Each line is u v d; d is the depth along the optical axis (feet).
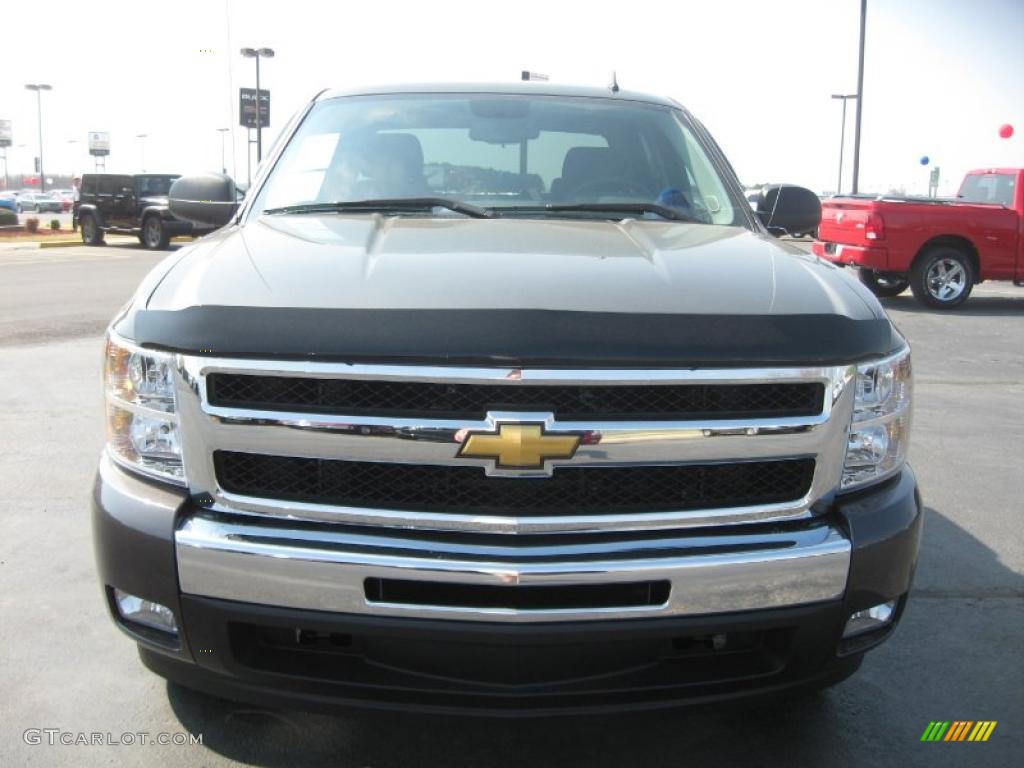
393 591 6.86
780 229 12.46
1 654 10.28
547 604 6.85
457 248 8.34
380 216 10.25
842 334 7.22
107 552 7.33
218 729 8.89
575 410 6.75
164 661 7.67
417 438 6.71
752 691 7.36
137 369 7.24
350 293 7.08
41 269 54.49
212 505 7.09
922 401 23.75
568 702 7.09
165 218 72.95
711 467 7.04
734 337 6.92
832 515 7.36
